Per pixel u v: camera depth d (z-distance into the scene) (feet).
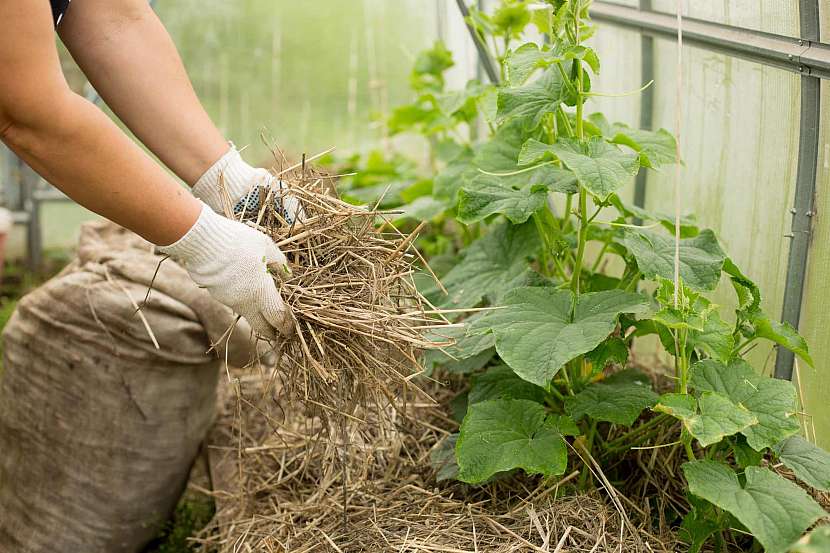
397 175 12.12
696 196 8.04
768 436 5.04
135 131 6.09
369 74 19.74
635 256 6.09
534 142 5.87
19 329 7.45
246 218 6.14
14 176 14.87
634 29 8.29
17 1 4.16
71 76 15.56
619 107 9.39
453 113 9.73
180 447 7.61
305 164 6.34
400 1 19.17
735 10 6.89
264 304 5.42
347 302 5.73
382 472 7.00
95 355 7.16
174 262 7.57
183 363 7.29
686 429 5.51
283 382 6.06
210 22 19.63
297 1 19.95
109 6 5.82
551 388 6.44
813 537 3.96
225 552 6.67
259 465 7.54
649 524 5.89
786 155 6.50
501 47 11.72
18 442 7.50
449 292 7.35
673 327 5.34
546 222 7.20
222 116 19.76
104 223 8.25
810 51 5.80
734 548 5.79
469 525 6.01
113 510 7.45
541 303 5.93
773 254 6.82
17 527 7.52
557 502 5.94
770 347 6.87
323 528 6.33
